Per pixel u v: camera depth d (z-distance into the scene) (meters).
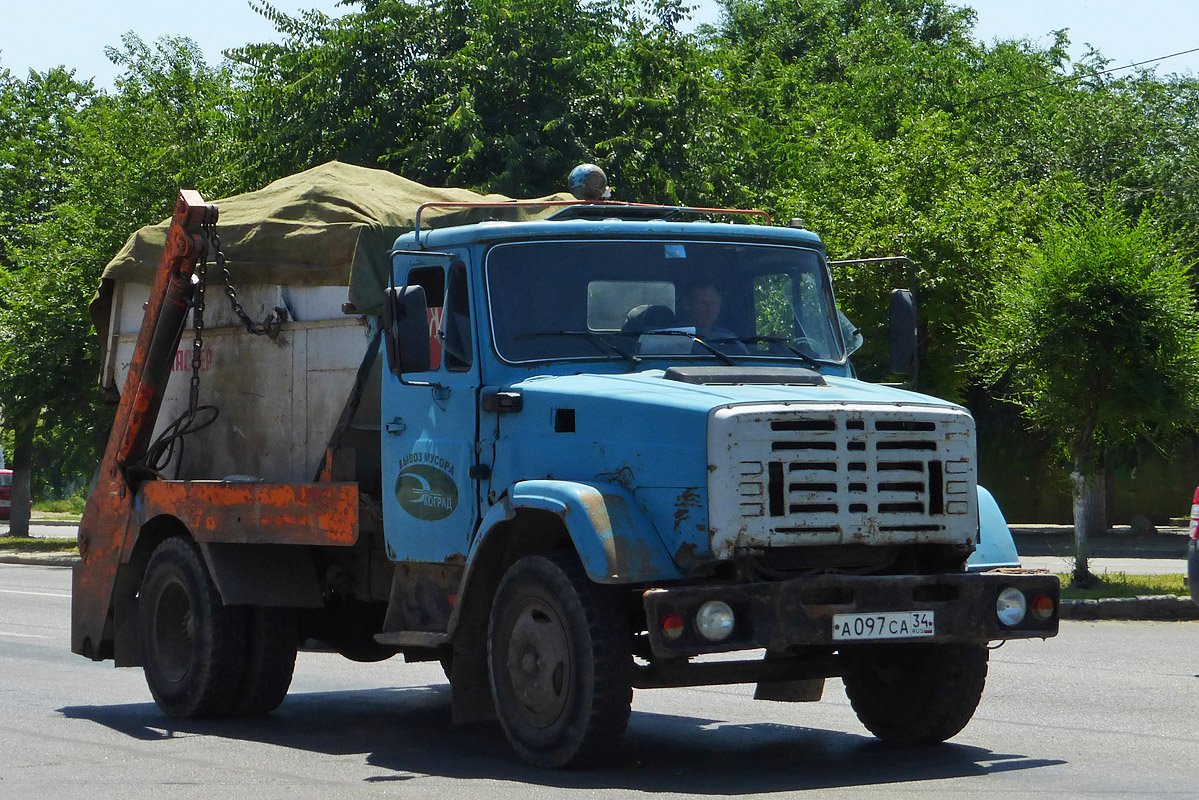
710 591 12.38
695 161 54.91
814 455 12.88
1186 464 69.38
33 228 67.44
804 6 106.50
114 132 62.75
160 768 14.44
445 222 17.31
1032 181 63.28
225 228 18.23
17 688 21.38
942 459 13.42
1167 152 59.84
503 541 14.29
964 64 89.31
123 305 20.81
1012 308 36.66
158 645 18.59
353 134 54.34
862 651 14.59
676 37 55.72
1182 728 16.47
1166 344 35.12
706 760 14.44
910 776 13.40
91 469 67.12
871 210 44.56
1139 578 37.16
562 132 52.19
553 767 13.50
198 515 18.12
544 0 53.72
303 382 17.58
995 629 13.28
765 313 15.44
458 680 14.45
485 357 14.60
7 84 85.19
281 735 16.84
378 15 54.97
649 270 15.13
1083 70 79.00
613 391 13.58
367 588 17.27
